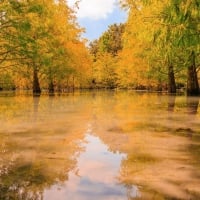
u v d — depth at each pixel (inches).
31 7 871.7
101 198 120.3
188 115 406.9
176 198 118.9
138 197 120.2
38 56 943.7
